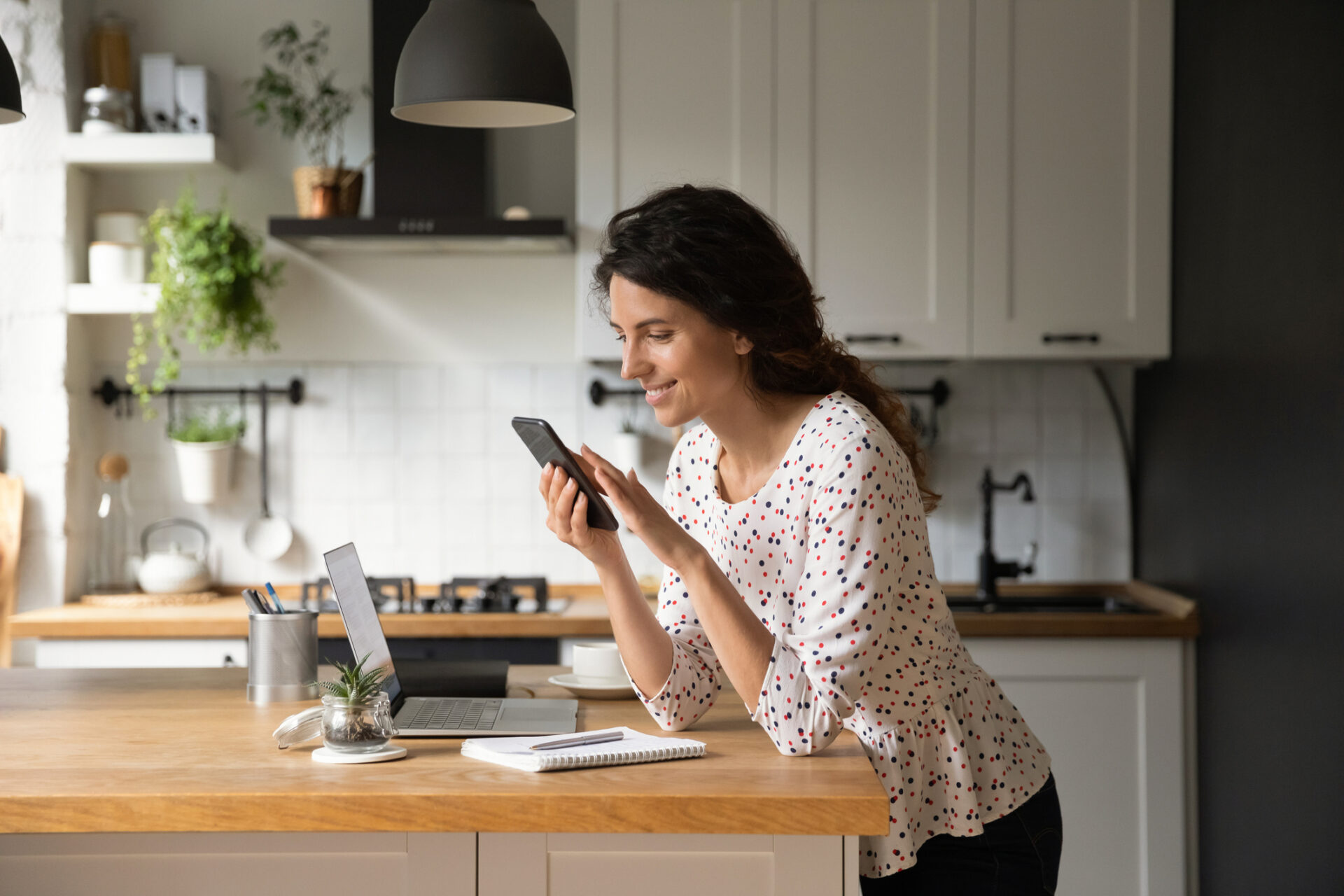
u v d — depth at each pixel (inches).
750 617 54.4
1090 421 141.7
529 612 122.5
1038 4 125.6
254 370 141.2
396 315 141.3
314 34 141.2
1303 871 94.8
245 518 140.7
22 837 50.0
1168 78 125.6
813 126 125.9
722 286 53.4
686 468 65.9
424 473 141.6
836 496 52.9
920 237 126.0
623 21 126.2
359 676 55.4
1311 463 94.3
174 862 50.3
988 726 58.8
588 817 47.9
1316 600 92.9
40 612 124.6
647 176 126.0
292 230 124.4
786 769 52.7
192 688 72.3
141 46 140.1
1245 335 107.3
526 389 141.6
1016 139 125.9
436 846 50.4
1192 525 121.0
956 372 141.6
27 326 131.0
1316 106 93.3
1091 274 126.0
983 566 134.9
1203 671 117.3
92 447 138.9
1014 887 58.1
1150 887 118.0
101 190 140.1
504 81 79.6
